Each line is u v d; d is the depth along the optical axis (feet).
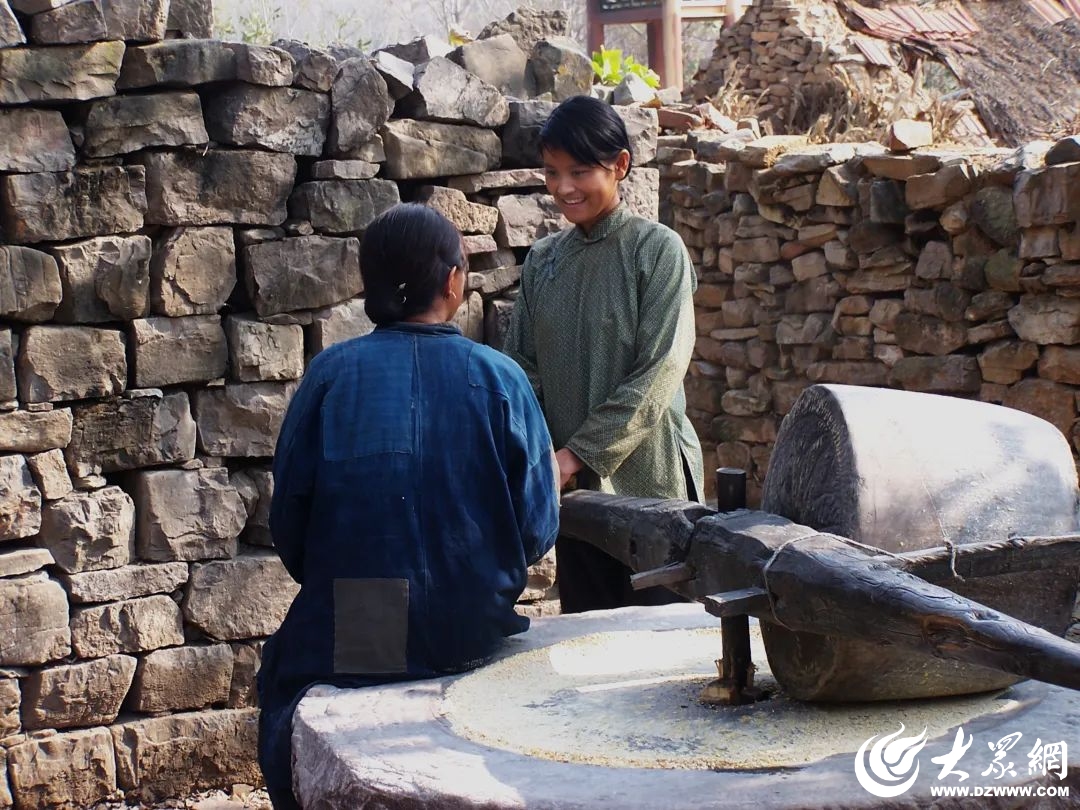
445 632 7.80
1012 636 5.69
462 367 7.96
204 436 11.64
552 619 9.26
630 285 10.31
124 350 11.18
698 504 8.28
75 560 11.22
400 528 7.70
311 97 11.59
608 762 6.55
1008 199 18.72
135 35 10.81
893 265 20.59
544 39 13.69
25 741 11.16
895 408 7.45
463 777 6.36
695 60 68.23
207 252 11.34
